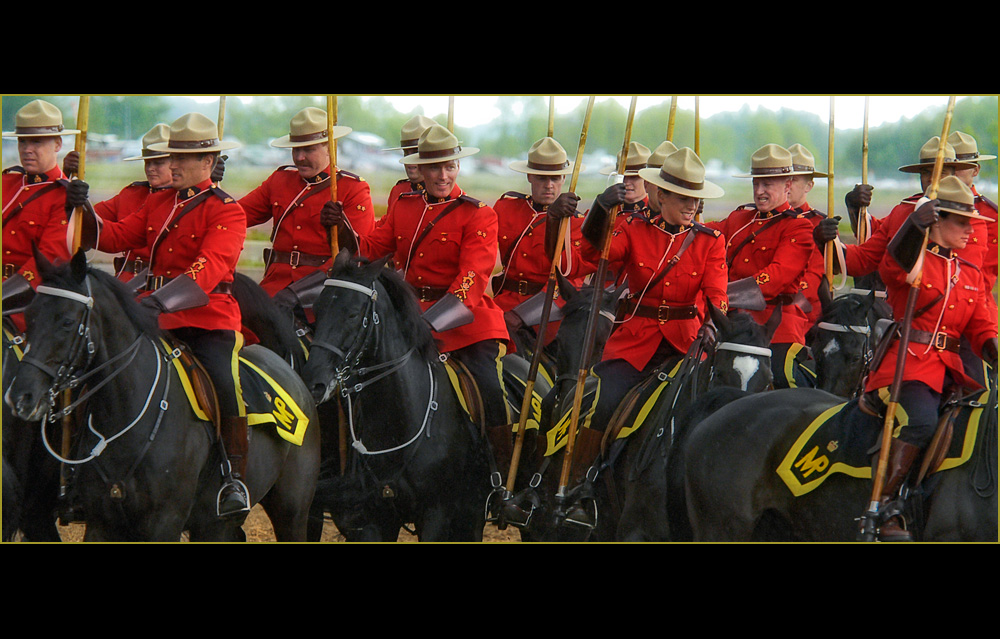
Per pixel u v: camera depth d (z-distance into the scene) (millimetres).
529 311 18344
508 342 17156
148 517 13375
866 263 17016
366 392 15086
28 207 16547
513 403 17000
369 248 17266
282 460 15172
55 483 15055
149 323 13555
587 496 15328
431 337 15430
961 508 12164
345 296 14422
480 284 16031
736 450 13062
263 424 14750
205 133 14969
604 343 16344
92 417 13172
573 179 17219
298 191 19469
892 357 12688
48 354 12180
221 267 14516
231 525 14648
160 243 15125
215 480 14227
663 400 15188
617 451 15297
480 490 16016
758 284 18797
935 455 12203
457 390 15805
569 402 16141
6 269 16594
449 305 15602
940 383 12531
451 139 16469
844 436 12570
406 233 16875
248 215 20016
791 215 19578
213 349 14406
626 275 16766
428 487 15266
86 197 14836
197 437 13891
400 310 15148
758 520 13289
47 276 12453
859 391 13727
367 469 15289
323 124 19297
